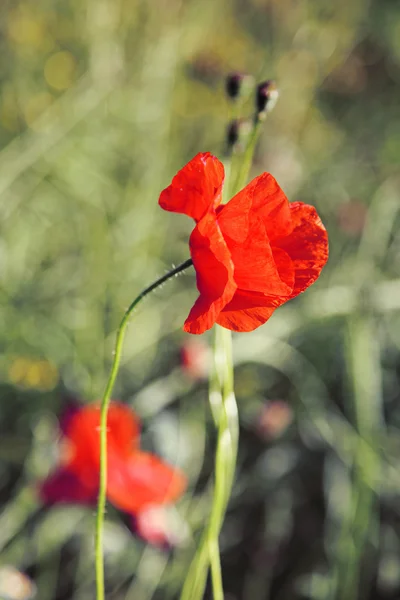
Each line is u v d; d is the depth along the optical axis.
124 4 1.22
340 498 0.87
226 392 0.57
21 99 1.24
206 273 0.49
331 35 1.41
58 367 0.93
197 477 0.88
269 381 1.01
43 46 1.29
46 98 1.26
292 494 0.92
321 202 1.28
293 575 0.87
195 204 0.49
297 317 0.97
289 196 1.22
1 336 0.95
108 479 0.64
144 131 1.18
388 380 1.02
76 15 1.30
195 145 1.33
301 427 0.95
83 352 0.94
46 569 0.77
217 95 1.32
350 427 0.94
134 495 0.64
